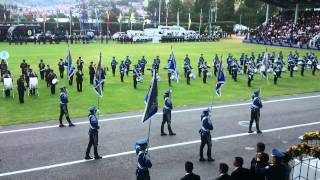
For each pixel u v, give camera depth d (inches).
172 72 1397.6
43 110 985.5
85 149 713.6
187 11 5049.2
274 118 967.0
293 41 2881.4
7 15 4726.9
